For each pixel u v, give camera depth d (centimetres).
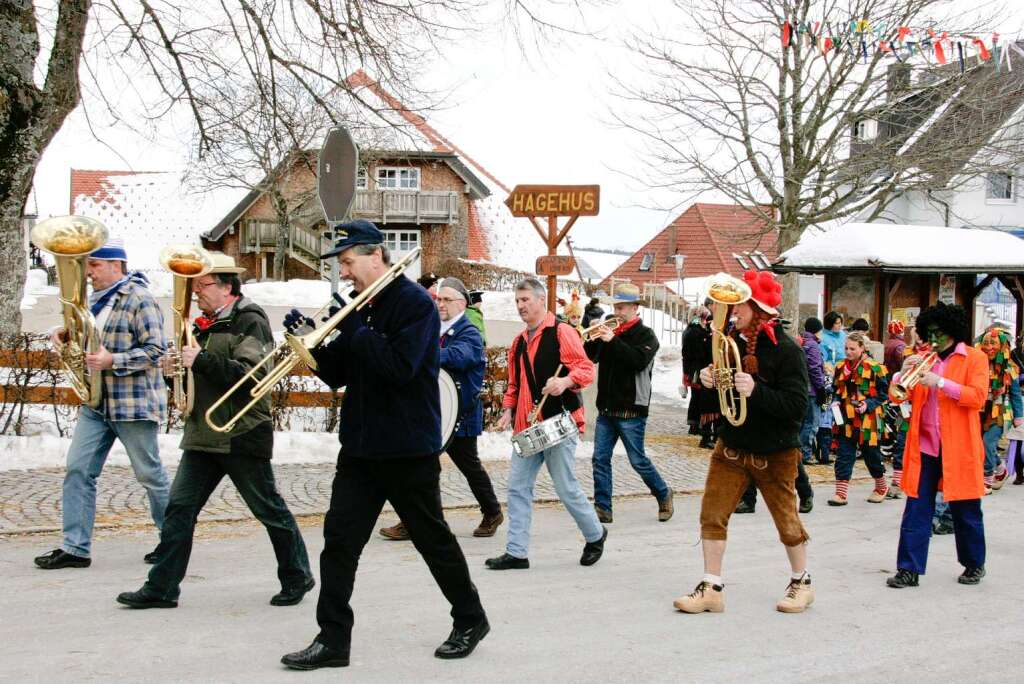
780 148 2247
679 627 583
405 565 719
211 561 702
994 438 1091
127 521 795
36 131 1188
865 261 1505
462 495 968
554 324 738
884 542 845
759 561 760
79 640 524
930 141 2255
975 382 686
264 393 509
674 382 2327
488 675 491
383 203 3831
